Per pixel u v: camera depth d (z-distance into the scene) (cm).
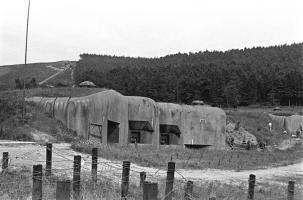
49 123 3688
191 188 1490
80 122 3844
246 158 3784
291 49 16638
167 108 4938
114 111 4231
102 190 1513
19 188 1416
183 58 17800
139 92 11569
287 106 12656
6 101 3769
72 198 1331
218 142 5138
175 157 3188
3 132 3183
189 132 4981
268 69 14088
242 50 17762
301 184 2623
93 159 1723
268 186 2347
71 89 4634
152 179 2034
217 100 11925
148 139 4594
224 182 2295
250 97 12594
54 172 1841
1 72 12612
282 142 7194
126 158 2692
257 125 7781
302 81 12838
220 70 12862
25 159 2156
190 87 11888
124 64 17150
